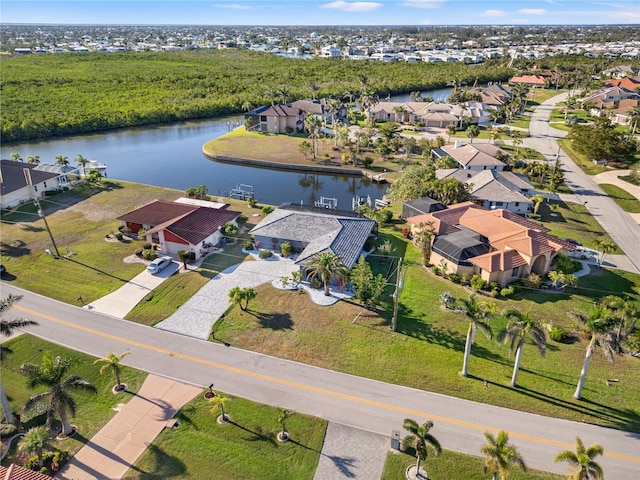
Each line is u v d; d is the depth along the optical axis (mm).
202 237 57594
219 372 38625
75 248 59750
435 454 29906
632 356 40625
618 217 70812
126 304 48062
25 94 147875
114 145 118938
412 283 52250
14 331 43656
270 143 115188
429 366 39219
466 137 119875
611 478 29578
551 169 87125
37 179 76938
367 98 147500
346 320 45375
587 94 164750
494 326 44531
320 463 30516
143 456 30984
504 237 55375
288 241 58625
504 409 34875
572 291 50469
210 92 164875
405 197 71500
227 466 30266
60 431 33188
